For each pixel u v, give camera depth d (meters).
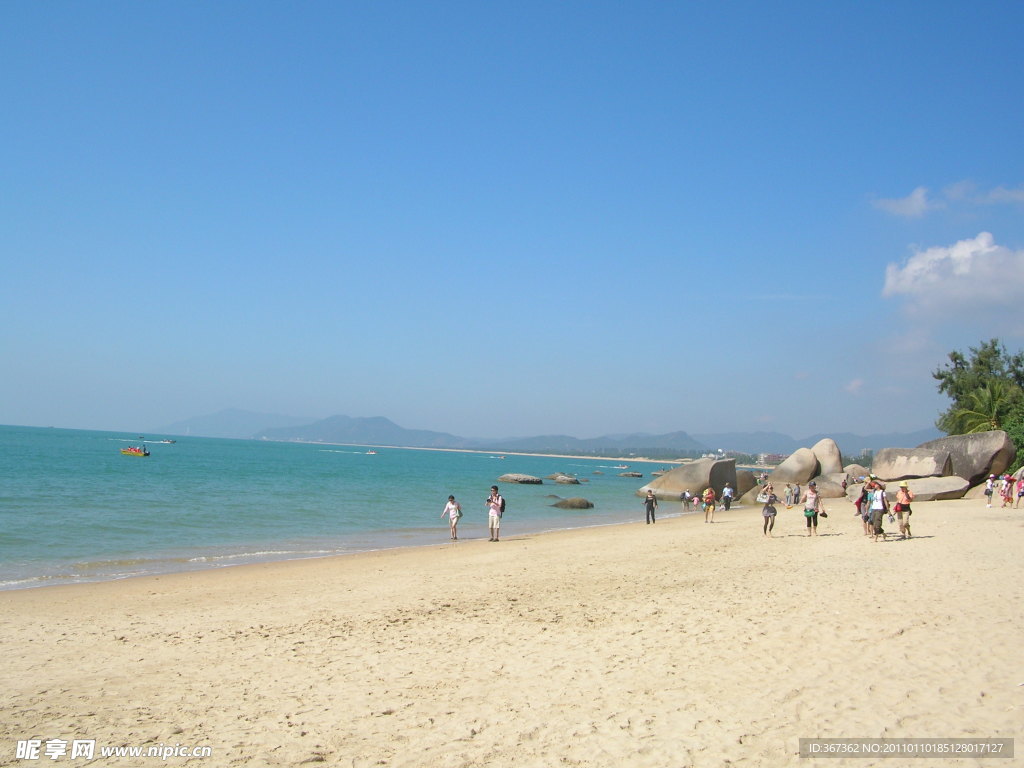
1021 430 44.59
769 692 8.15
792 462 53.50
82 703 8.46
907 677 8.45
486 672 9.42
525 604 14.10
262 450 196.12
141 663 10.30
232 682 9.27
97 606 14.84
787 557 19.95
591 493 67.75
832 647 9.84
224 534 29.08
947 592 13.55
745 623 11.54
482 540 28.50
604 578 17.16
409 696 8.52
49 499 37.34
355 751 6.93
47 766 6.64
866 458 142.25
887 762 6.25
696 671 9.05
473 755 6.75
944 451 40.53
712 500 36.09
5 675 9.73
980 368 60.16
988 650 9.41
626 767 6.38
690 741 6.88
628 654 9.98
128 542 25.80
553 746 6.89
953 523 27.11
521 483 77.50
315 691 8.80
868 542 22.64
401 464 138.12
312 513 38.12
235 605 14.84
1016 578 14.95
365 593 16.06
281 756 6.83
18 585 17.72
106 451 117.19
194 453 132.50
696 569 18.12
